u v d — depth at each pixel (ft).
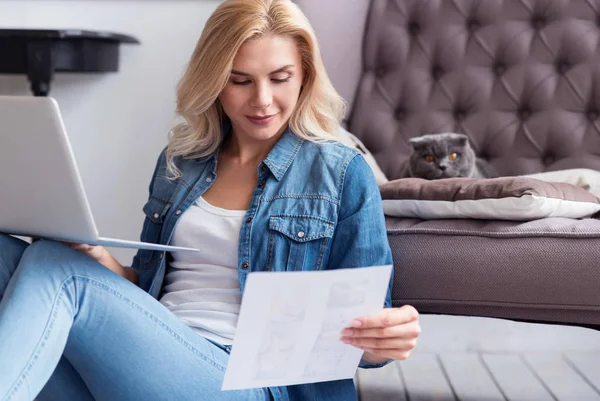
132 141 9.38
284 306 3.30
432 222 5.78
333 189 4.17
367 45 8.67
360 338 3.48
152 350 3.69
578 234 5.32
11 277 3.69
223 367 3.86
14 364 3.25
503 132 8.30
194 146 4.54
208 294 4.14
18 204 3.79
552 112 8.16
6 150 3.59
